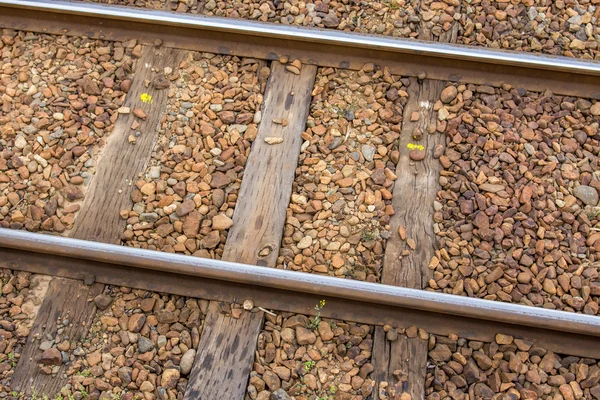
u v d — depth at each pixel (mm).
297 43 4816
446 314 4051
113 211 4406
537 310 3967
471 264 4211
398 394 3912
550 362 3967
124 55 4883
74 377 3961
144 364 3994
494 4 4984
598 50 4840
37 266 4234
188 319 4094
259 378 3934
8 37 4961
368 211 4367
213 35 4875
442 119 4629
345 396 3914
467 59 4719
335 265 4219
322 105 4711
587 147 4547
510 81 4727
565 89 4703
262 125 4625
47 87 4781
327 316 4082
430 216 4359
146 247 4293
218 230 4316
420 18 4945
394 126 4613
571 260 4223
